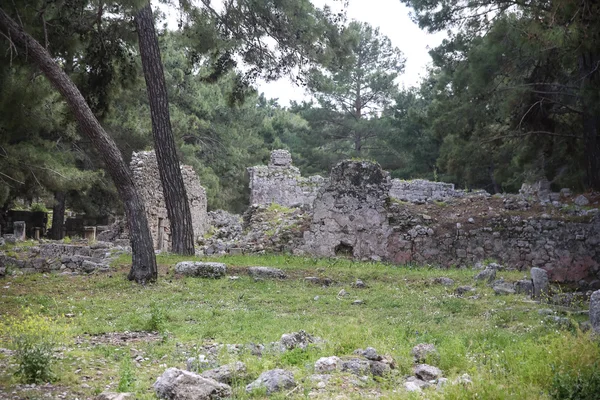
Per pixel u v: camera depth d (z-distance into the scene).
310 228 21.45
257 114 50.59
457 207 22.66
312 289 14.75
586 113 24.78
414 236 21.31
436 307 12.76
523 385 6.54
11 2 17.09
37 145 27.44
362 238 21.34
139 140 35.25
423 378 7.28
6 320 10.72
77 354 8.18
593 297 9.93
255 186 35.72
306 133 50.22
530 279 14.73
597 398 6.34
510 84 26.16
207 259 18.31
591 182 24.83
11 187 28.16
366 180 21.59
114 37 21.19
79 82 21.16
